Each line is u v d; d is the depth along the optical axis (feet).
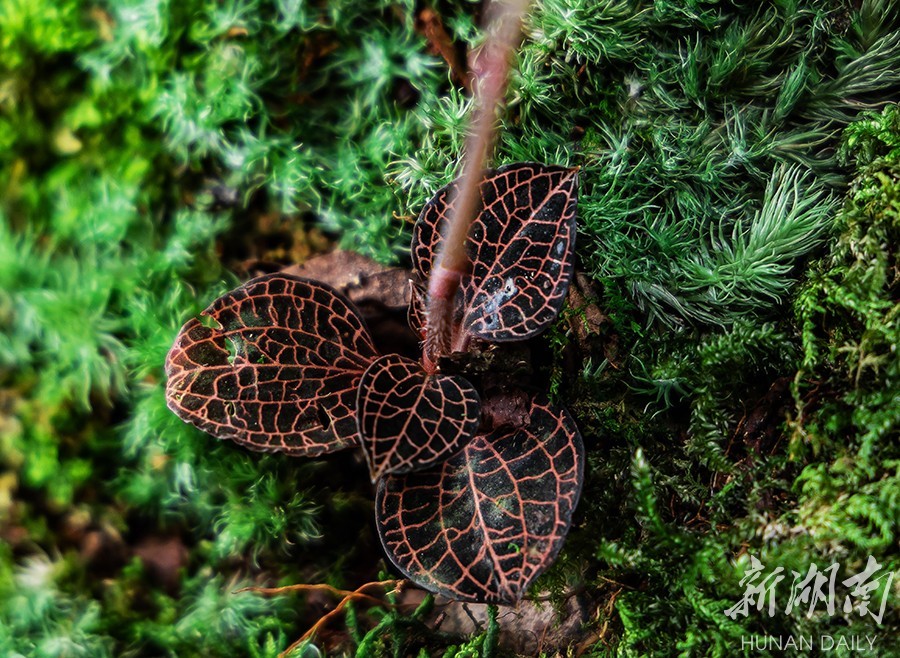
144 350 0.74
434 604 0.71
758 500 0.63
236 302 0.68
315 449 0.66
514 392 0.67
